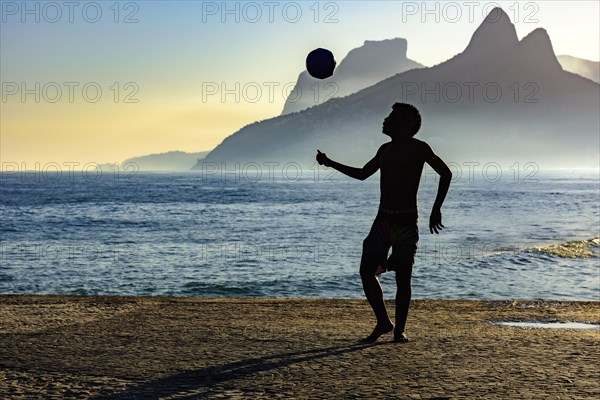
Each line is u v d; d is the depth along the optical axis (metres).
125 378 4.36
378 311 5.61
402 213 5.45
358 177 5.72
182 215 46.62
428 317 7.37
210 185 132.38
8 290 15.82
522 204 59.06
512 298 14.19
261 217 43.97
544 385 4.11
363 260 5.56
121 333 6.11
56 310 7.64
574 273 17.47
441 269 17.98
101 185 131.62
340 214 46.81
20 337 5.90
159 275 17.83
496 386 4.09
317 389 4.04
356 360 4.85
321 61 5.72
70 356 5.07
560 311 7.81
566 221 38.00
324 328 6.43
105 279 17.30
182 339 5.78
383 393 3.94
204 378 4.34
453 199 69.31
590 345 5.45
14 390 4.09
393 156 5.46
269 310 7.70
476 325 6.79
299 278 17.00
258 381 4.25
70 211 51.97
